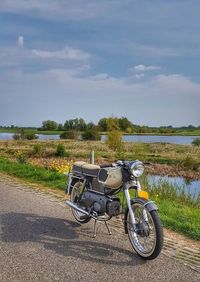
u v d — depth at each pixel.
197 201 11.70
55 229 6.75
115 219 7.45
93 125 71.31
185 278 4.88
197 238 6.51
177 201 11.61
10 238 6.20
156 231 5.22
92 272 4.96
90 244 6.00
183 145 60.00
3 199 9.26
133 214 5.62
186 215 8.20
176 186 12.70
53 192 10.29
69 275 4.85
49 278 4.74
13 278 4.71
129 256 5.54
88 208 6.47
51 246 5.87
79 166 6.84
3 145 52.09
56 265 5.14
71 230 6.71
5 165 15.68
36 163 19.27
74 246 5.90
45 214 7.81
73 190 7.14
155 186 12.48
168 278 4.86
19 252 5.58
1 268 4.99
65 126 128.25
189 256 5.63
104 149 47.28
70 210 8.20
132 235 5.73
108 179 5.84
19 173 13.76
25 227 6.84
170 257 5.55
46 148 44.88
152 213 5.33
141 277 4.86
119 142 23.64
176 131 173.25
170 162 35.19
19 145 52.38
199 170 30.05
